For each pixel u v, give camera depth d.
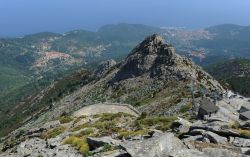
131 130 46.00
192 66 166.50
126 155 25.97
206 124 34.69
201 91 113.38
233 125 34.84
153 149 24.45
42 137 58.84
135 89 163.50
